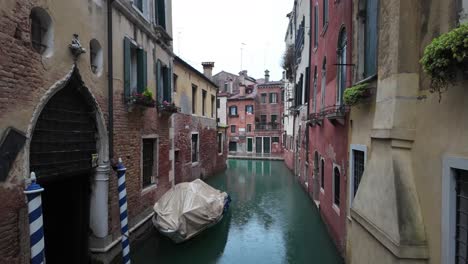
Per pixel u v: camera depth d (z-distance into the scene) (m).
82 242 5.63
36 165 4.08
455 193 2.70
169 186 9.34
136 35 6.96
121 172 5.54
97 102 5.37
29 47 3.78
